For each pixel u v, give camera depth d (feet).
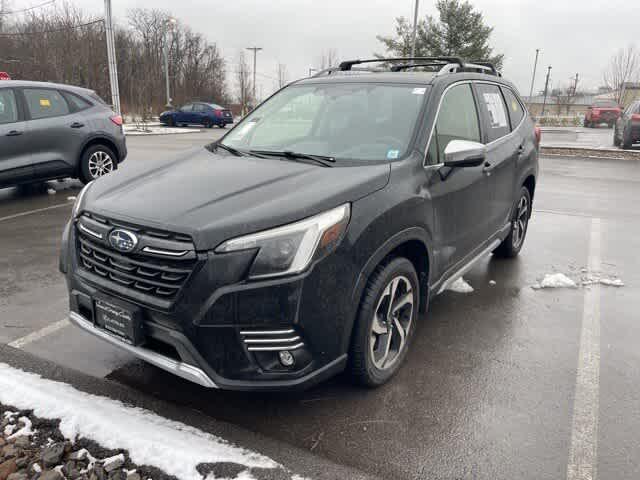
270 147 11.84
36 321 12.67
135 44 176.04
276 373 8.02
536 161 17.66
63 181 31.14
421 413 9.23
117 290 8.43
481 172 12.81
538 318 13.35
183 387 9.93
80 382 9.99
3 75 33.35
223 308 7.66
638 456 8.25
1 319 12.73
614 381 10.40
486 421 9.05
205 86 182.50
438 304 14.17
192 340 7.82
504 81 16.47
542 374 10.62
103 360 10.90
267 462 7.79
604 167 42.91
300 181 9.11
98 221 8.87
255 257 7.68
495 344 11.88
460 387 10.08
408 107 11.46
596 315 13.58
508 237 17.33
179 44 201.16
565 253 18.99
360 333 8.90
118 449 7.91
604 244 20.20
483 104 14.08
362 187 8.94
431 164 10.80
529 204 18.26
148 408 9.18
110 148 28.76
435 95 11.66
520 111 17.15
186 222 7.88
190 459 7.70
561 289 15.40
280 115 12.85
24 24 133.49
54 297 14.12
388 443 8.43
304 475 7.63
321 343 8.18
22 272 15.92
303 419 9.00
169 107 126.11
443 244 11.29
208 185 9.17
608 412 9.37
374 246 8.77
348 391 9.83
